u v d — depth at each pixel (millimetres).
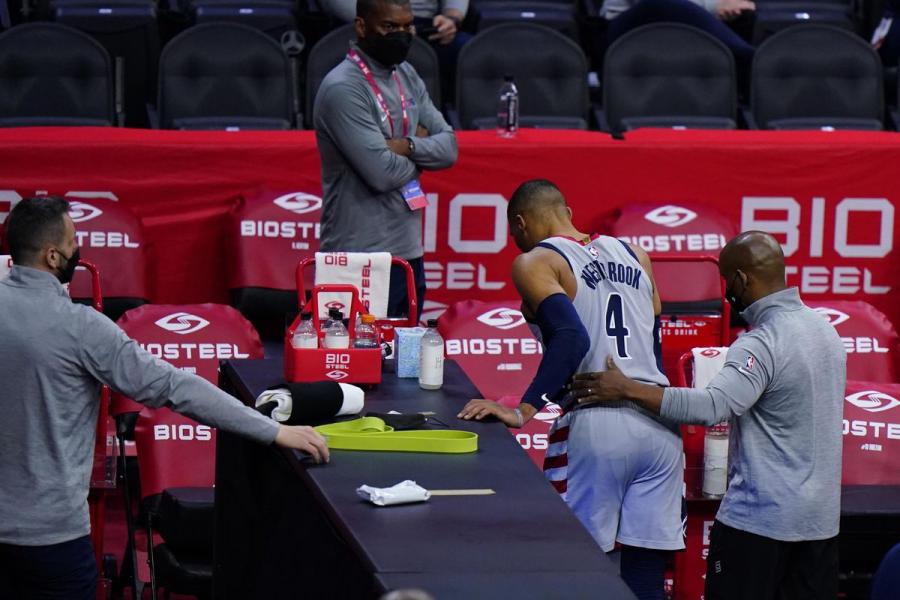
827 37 29406
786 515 15273
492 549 10547
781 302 15531
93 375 13836
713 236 24203
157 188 24172
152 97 29438
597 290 15461
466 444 13000
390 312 20875
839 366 15508
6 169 23578
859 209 25594
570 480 15445
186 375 13664
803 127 28375
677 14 30156
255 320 23969
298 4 31547
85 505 14258
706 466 18531
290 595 12727
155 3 30484
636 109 28562
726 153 25109
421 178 24562
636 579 15789
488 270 24984
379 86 20469
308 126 28359
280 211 23828
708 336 22531
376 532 10820
